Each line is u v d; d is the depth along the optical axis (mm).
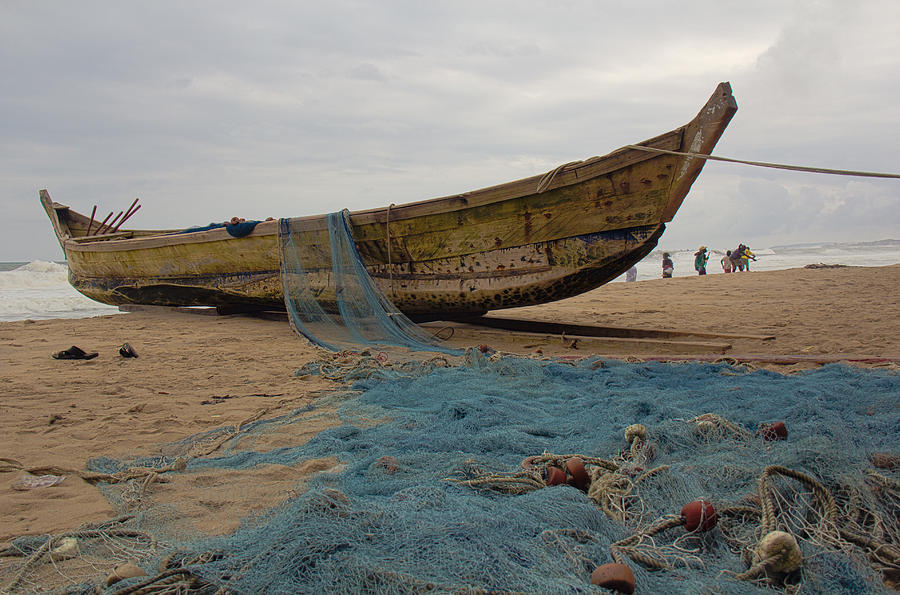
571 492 3104
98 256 15188
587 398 5566
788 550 2459
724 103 7676
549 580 2309
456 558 2461
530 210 9297
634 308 15641
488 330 11148
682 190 8352
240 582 2406
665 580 2461
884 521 2938
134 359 9008
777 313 13328
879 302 14617
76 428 5445
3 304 24172
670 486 3219
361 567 2373
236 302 13461
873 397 4805
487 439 4355
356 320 10047
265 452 4625
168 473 4180
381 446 4480
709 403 4996
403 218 10102
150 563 2766
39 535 3240
